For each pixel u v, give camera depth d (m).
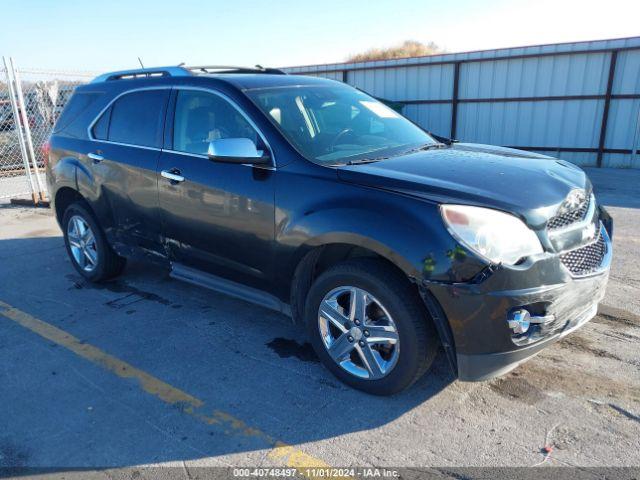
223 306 4.46
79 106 4.92
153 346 3.77
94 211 4.70
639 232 6.52
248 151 3.24
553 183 3.00
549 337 2.76
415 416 2.88
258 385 3.23
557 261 2.68
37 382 3.33
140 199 4.18
